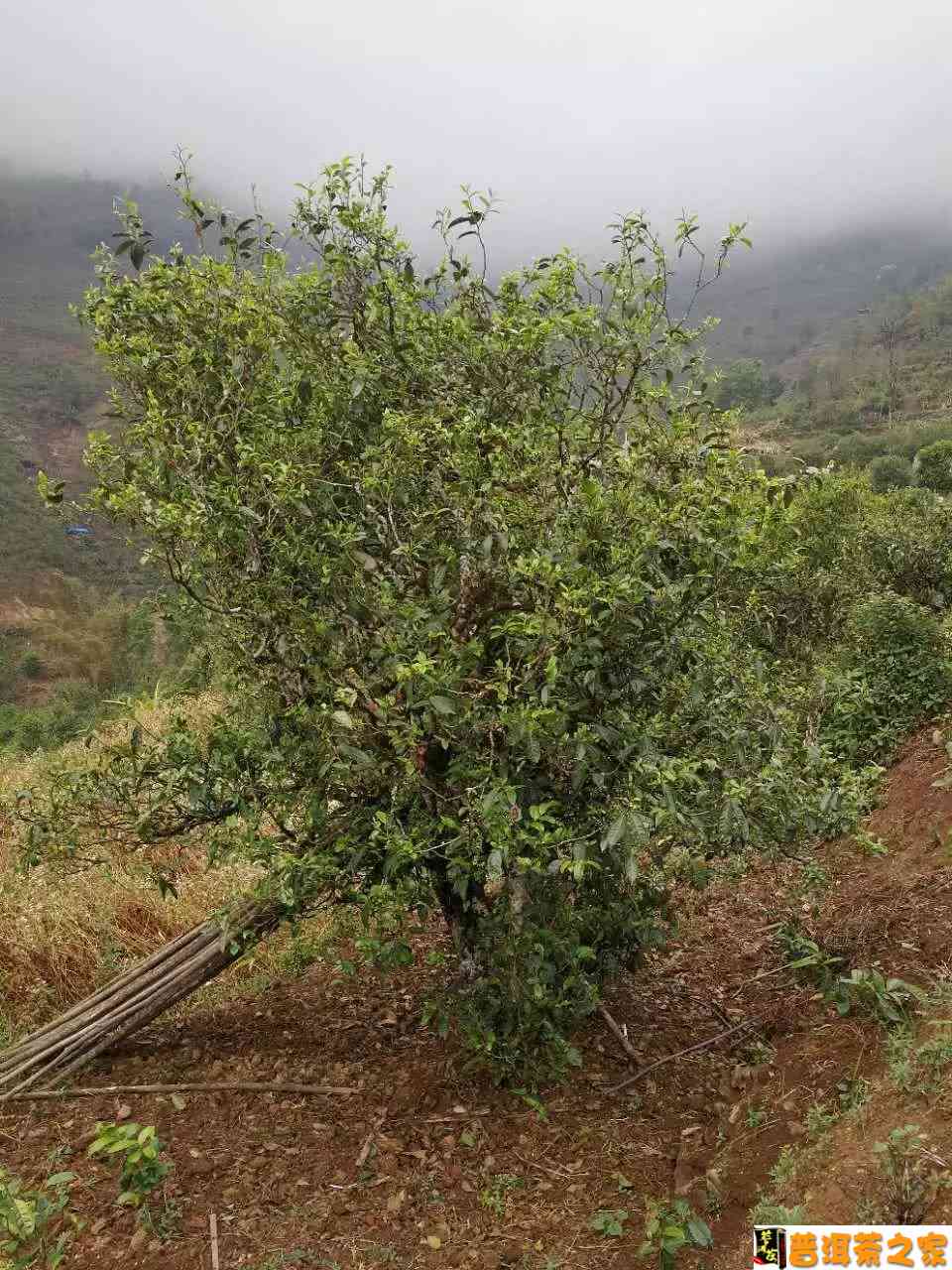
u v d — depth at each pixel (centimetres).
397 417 347
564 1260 318
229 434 366
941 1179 276
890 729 739
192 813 402
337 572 359
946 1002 374
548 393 380
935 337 10244
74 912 556
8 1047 457
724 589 360
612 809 349
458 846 360
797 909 564
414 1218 342
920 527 1023
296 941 498
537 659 327
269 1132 389
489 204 366
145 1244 325
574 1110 408
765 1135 356
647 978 528
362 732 355
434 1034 470
